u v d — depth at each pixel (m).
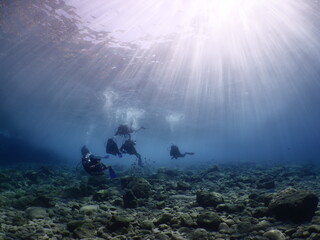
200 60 21.80
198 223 5.49
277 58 23.52
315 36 20.23
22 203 7.47
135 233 5.19
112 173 9.71
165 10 15.84
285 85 33.66
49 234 5.07
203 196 7.48
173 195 9.53
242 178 12.54
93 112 38.59
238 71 24.98
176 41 18.91
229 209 6.47
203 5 15.68
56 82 26.36
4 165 32.19
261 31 18.84
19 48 19.52
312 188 10.27
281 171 16.92
